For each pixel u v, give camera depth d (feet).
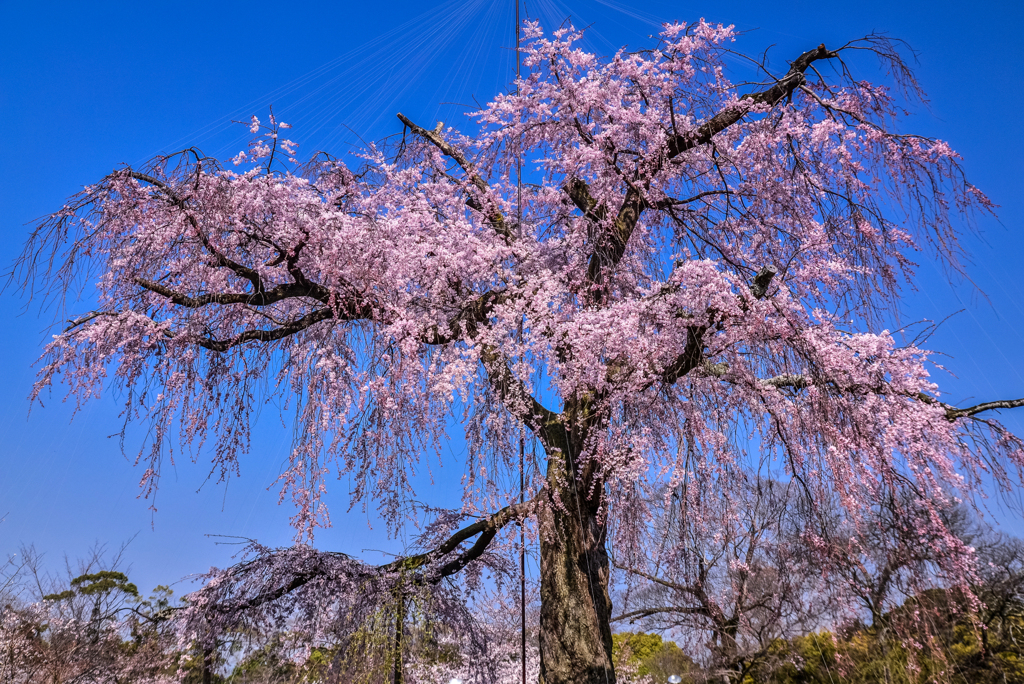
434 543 27.94
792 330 18.75
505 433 20.88
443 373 20.04
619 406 20.07
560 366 20.08
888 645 24.66
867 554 18.35
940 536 18.34
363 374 20.29
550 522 21.77
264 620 26.37
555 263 25.03
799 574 21.29
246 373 21.03
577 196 26.48
